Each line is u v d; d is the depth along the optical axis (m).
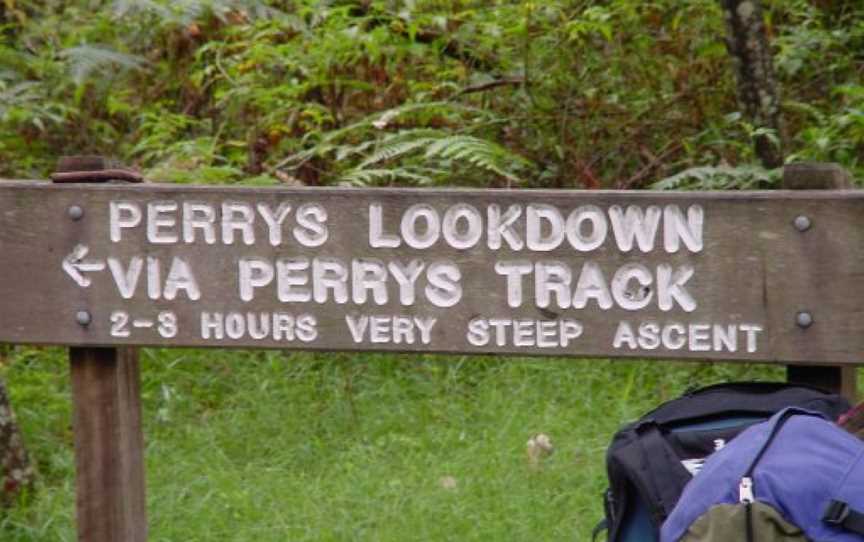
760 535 2.41
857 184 5.74
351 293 3.36
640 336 3.22
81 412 3.59
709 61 6.38
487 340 3.30
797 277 3.13
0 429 4.68
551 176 6.20
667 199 3.18
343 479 4.64
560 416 4.97
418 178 5.68
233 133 6.70
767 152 5.77
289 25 6.46
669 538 2.54
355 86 6.46
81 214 3.48
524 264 3.27
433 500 4.43
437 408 5.18
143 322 3.47
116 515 3.60
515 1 6.77
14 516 4.54
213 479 4.69
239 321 3.42
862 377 5.19
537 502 4.39
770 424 2.62
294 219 3.37
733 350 3.18
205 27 6.98
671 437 2.92
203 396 5.46
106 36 6.66
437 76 6.59
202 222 3.41
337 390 5.35
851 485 2.46
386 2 6.73
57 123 6.37
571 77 6.39
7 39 6.80
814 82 6.62
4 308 3.53
